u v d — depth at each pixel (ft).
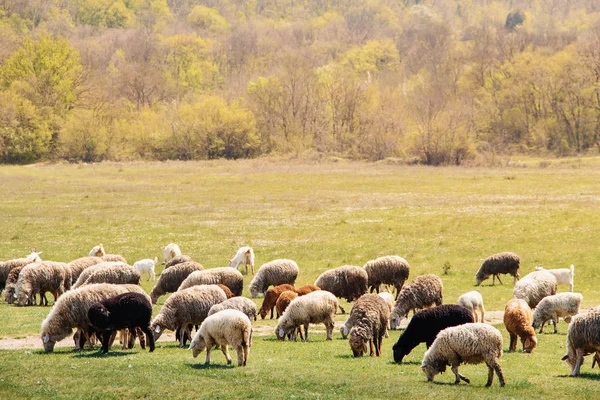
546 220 196.13
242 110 530.68
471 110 504.43
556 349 83.87
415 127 472.85
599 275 140.67
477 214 209.97
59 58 543.39
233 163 467.11
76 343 85.15
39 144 492.13
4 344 88.79
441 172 370.73
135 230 197.16
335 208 231.50
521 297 101.45
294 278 126.00
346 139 517.55
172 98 636.07
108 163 471.62
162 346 86.38
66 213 227.81
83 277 115.75
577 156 481.46
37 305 117.91
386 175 353.92
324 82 565.94
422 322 74.95
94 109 540.11
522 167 405.39
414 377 69.21
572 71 534.37
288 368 72.13
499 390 63.87
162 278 118.01
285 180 332.39
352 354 80.84
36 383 67.51
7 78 549.13
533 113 550.77
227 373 69.92
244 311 85.51
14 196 273.54
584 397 61.46
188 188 300.20
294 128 545.03
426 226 194.39
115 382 67.26
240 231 194.29
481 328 65.98
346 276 111.04
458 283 138.72
